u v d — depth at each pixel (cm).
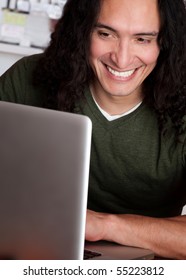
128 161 194
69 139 122
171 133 190
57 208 126
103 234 164
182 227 168
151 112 192
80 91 194
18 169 129
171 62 185
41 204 127
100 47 179
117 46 177
